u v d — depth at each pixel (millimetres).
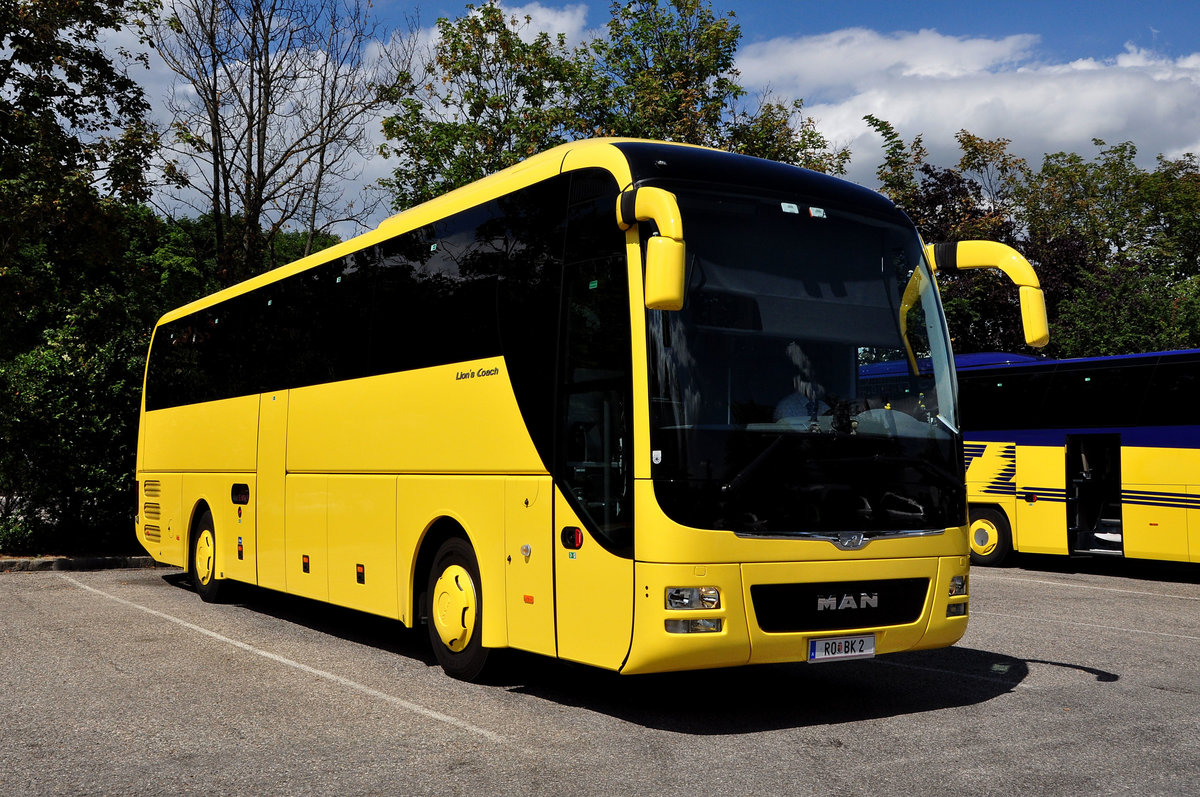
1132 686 8047
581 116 28188
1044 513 17922
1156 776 5582
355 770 5727
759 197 7023
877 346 7180
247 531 11961
